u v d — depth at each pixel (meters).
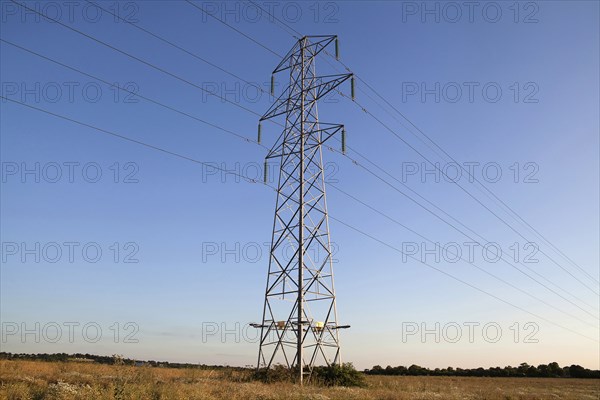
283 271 40.50
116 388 24.56
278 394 29.36
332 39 44.34
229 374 39.38
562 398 50.38
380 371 151.25
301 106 44.38
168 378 32.81
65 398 22.58
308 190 42.06
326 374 40.31
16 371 36.59
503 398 46.12
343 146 43.09
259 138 46.97
